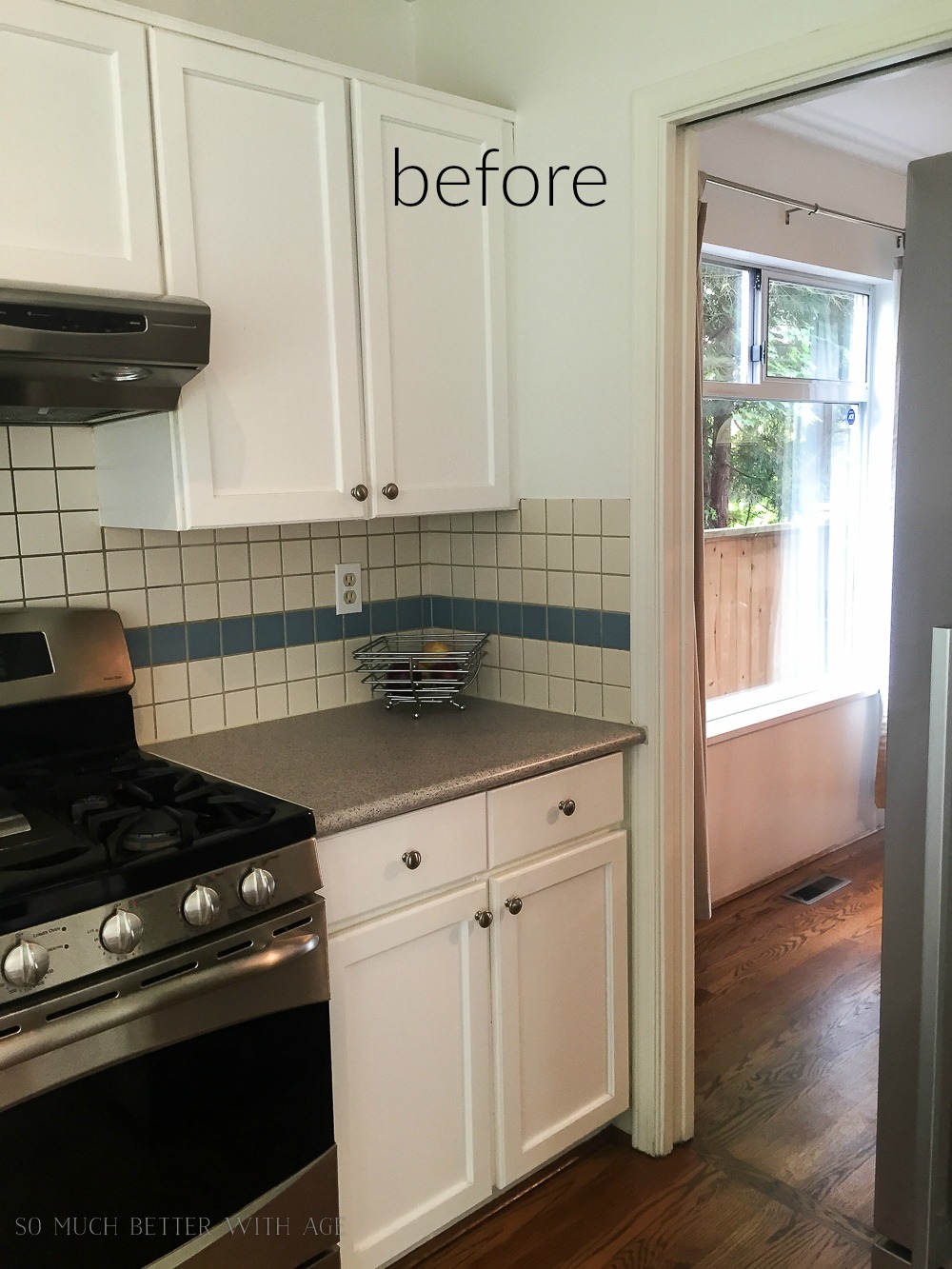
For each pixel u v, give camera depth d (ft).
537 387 7.14
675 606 6.70
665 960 6.91
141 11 5.12
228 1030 4.82
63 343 4.64
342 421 6.21
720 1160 6.97
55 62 4.89
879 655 13.21
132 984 4.42
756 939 10.34
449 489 6.89
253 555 7.04
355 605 7.71
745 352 11.23
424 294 6.61
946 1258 5.63
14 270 4.83
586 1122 6.80
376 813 5.35
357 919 5.43
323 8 7.16
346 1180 5.49
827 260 11.46
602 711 7.06
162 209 5.31
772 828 11.84
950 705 5.05
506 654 7.69
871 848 12.98
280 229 5.81
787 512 12.25
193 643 6.77
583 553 7.01
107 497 6.20
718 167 9.91
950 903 5.19
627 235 6.44
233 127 5.55
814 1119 7.38
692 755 6.97
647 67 6.23
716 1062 8.11
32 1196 4.21
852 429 12.98
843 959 9.88
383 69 7.58
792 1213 6.44
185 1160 4.72
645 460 6.50
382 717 7.34
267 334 5.81
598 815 6.64
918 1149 5.42
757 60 5.67
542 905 6.36
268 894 4.79
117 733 6.23
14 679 5.82
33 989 4.10
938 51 5.21
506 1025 6.19
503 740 6.60
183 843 4.65
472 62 7.27
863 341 12.80
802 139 10.85
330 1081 5.29
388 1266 6.03
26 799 5.44
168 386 5.33
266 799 5.27
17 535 5.93
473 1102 6.08
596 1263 6.05
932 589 5.27
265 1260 5.08
